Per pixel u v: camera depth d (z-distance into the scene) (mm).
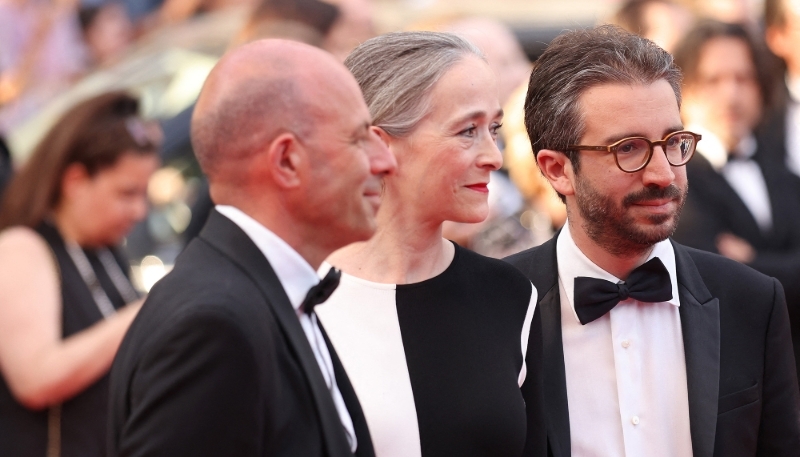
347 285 7344
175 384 5508
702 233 11578
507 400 7160
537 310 7707
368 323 7246
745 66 12078
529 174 12305
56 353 9805
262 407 5656
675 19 15070
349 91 6078
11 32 22766
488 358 7250
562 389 7824
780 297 7934
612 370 7883
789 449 7828
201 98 6129
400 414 7023
